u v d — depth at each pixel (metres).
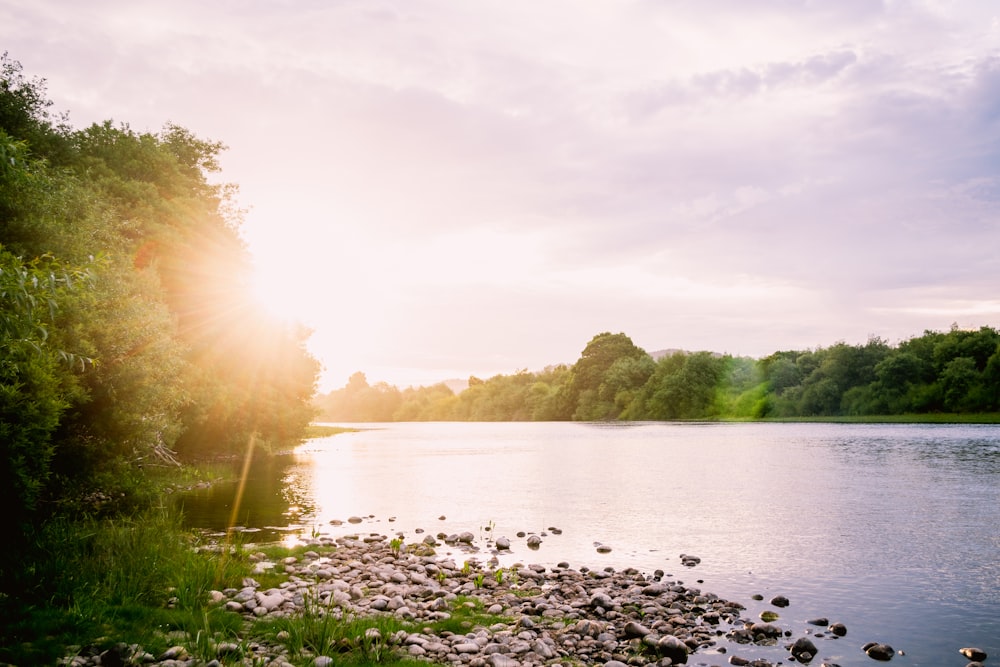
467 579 14.39
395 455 53.28
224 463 43.62
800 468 37.28
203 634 9.08
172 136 55.94
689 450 52.09
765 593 13.59
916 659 10.04
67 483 17.55
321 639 9.24
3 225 17.44
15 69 32.41
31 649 8.30
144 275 30.39
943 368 97.00
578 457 48.12
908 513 22.83
